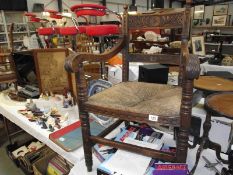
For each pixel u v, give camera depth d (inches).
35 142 66.1
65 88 60.1
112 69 60.7
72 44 61.6
